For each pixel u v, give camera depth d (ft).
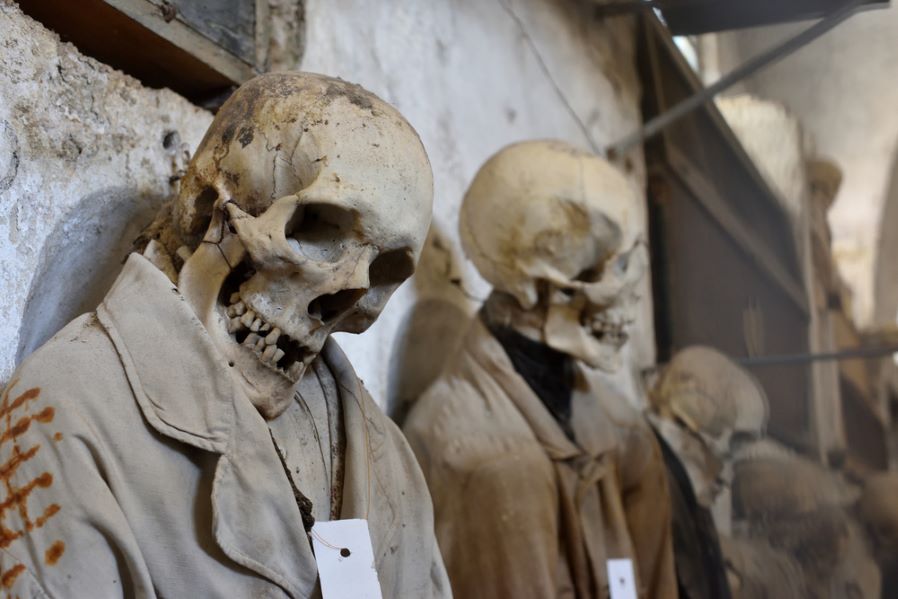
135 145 4.77
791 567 8.66
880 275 18.06
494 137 7.95
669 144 10.56
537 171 6.00
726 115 13.04
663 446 7.16
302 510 3.80
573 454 5.89
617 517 6.02
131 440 3.50
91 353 3.58
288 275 3.71
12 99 4.21
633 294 6.04
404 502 4.27
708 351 8.77
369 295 4.11
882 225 17.21
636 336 9.60
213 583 3.51
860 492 10.27
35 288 4.30
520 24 8.58
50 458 3.38
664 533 6.43
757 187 12.83
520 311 6.09
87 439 3.42
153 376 3.58
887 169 16.10
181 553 3.49
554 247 5.88
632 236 5.98
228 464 3.58
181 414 3.56
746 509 8.53
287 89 3.94
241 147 3.87
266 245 3.66
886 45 13.99
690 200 10.93
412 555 4.23
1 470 3.41
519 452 5.72
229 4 5.26
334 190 3.72
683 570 6.90
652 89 10.59
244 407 3.64
